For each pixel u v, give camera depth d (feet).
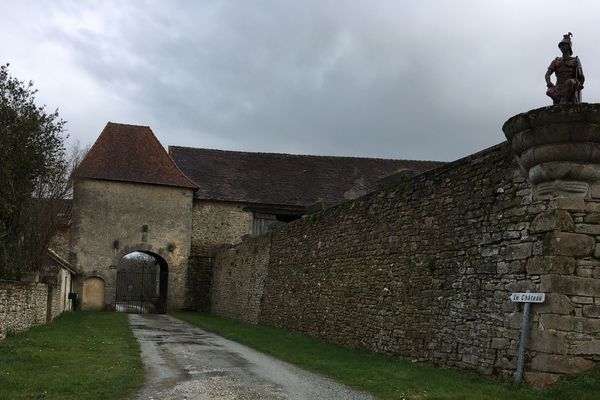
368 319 44.83
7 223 53.36
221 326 71.20
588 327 25.71
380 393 27.37
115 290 107.45
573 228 26.45
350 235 49.73
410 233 39.96
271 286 71.31
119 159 112.47
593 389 24.00
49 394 25.18
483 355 30.73
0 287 40.52
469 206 33.60
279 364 38.01
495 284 30.40
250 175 122.21
